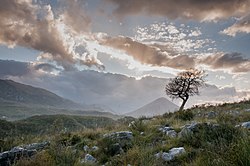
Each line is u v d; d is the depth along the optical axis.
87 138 12.74
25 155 8.30
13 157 8.83
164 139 10.09
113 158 8.33
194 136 8.67
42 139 13.85
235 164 4.94
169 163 7.06
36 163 6.98
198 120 14.58
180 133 9.84
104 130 15.66
